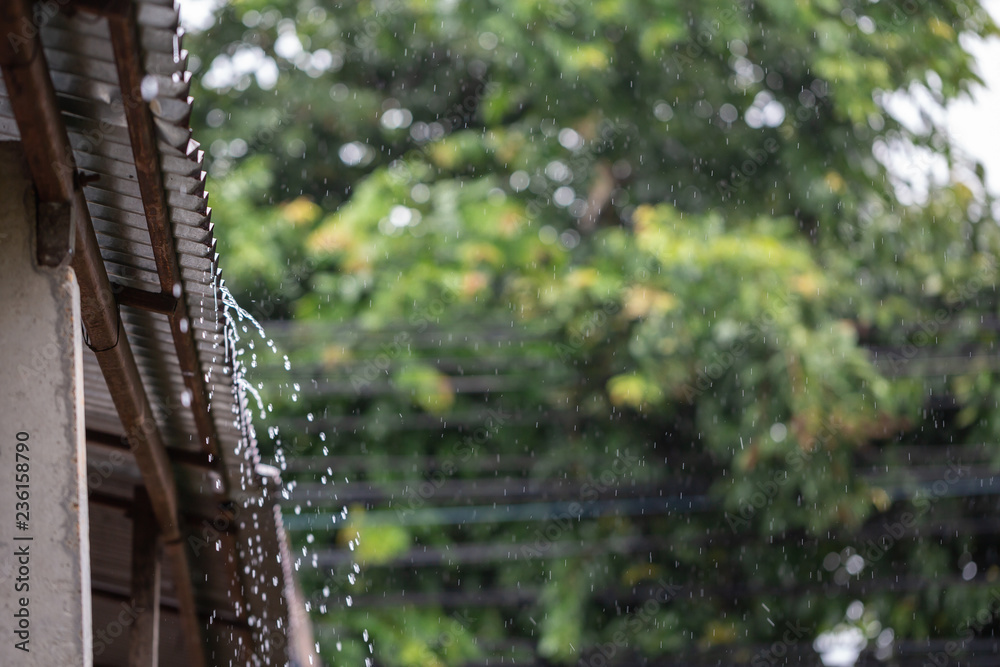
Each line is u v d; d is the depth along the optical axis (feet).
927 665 39.45
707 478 40.04
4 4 7.27
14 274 8.84
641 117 41.75
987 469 39.11
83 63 8.16
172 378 13.07
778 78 42.75
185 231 10.18
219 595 17.97
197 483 15.55
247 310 38.32
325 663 37.27
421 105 44.73
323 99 43.14
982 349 39.47
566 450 39.75
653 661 39.73
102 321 10.31
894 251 40.50
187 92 8.43
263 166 40.47
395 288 36.88
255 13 44.34
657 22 38.24
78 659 8.89
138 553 15.34
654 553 40.55
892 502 40.86
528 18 37.78
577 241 43.62
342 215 37.86
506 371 39.63
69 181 8.89
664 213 38.09
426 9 39.09
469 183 39.75
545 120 40.96
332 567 38.86
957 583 38.99
